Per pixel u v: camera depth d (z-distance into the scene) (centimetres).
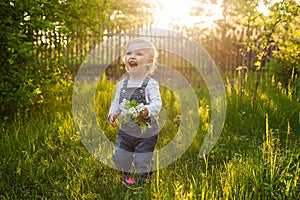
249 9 570
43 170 342
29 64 529
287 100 587
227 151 395
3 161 358
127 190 311
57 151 406
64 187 314
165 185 304
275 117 522
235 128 498
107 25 606
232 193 286
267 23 575
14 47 479
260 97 623
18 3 473
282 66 739
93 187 323
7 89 495
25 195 301
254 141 442
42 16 530
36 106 557
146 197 289
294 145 404
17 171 328
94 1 575
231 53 1321
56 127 464
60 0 550
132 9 619
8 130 443
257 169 309
